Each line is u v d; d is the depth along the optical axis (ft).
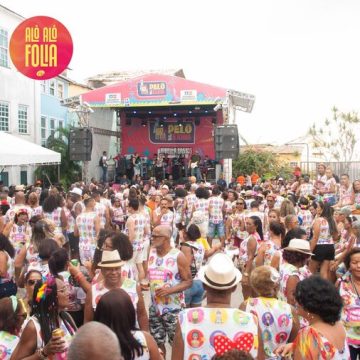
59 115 91.61
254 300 12.50
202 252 20.63
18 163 45.75
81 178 81.56
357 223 21.21
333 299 10.48
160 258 16.80
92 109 79.46
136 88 73.36
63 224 30.17
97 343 7.24
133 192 38.58
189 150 92.53
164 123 93.09
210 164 87.61
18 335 11.63
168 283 16.56
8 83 73.82
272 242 19.38
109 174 87.97
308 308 10.64
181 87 72.23
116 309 10.00
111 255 13.51
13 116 75.20
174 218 35.94
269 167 93.45
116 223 39.50
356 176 82.94
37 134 81.46
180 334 10.48
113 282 13.46
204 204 39.32
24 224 25.66
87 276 17.54
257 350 10.43
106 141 91.66
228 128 62.85
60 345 10.45
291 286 14.79
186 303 19.97
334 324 10.56
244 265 22.77
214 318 10.46
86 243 27.63
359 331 14.23
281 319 12.26
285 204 29.91
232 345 10.25
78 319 16.12
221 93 71.20
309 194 43.70
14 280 20.75
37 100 81.46
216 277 10.94
